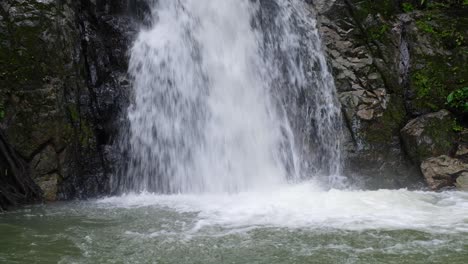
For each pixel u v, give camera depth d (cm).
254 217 657
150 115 954
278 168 998
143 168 923
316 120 1033
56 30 841
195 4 1058
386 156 984
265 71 1070
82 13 963
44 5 841
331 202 741
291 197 793
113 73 962
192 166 946
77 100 870
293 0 1121
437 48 1057
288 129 1034
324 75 1048
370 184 961
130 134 929
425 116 994
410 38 1070
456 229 587
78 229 606
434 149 955
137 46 995
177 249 523
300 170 1010
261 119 1023
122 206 753
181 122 969
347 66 1043
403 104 1033
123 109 937
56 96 816
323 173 1003
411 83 1038
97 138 905
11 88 784
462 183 887
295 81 1063
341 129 1004
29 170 789
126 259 495
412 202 750
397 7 1133
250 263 481
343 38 1074
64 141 823
